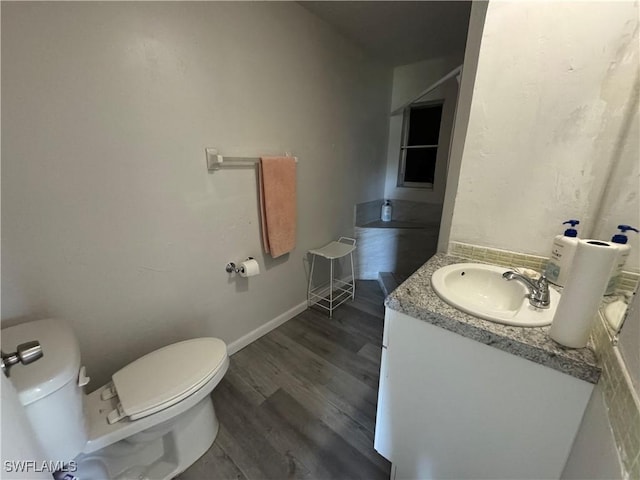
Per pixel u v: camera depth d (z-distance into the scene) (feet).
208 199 4.82
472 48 3.56
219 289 5.37
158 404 3.11
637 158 2.79
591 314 2.00
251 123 5.22
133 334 4.23
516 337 2.26
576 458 2.04
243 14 4.70
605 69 2.80
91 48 3.25
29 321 3.23
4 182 2.90
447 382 2.75
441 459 3.05
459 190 3.93
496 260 3.86
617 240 2.74
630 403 1.37
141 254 4.11
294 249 7.00
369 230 9.37
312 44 6.11
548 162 3.29
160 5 3.73
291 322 7.17
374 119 8.87
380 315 7.57
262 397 4.86
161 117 3.98
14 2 2.73
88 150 3.39
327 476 3.68
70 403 2.51
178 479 3.64
